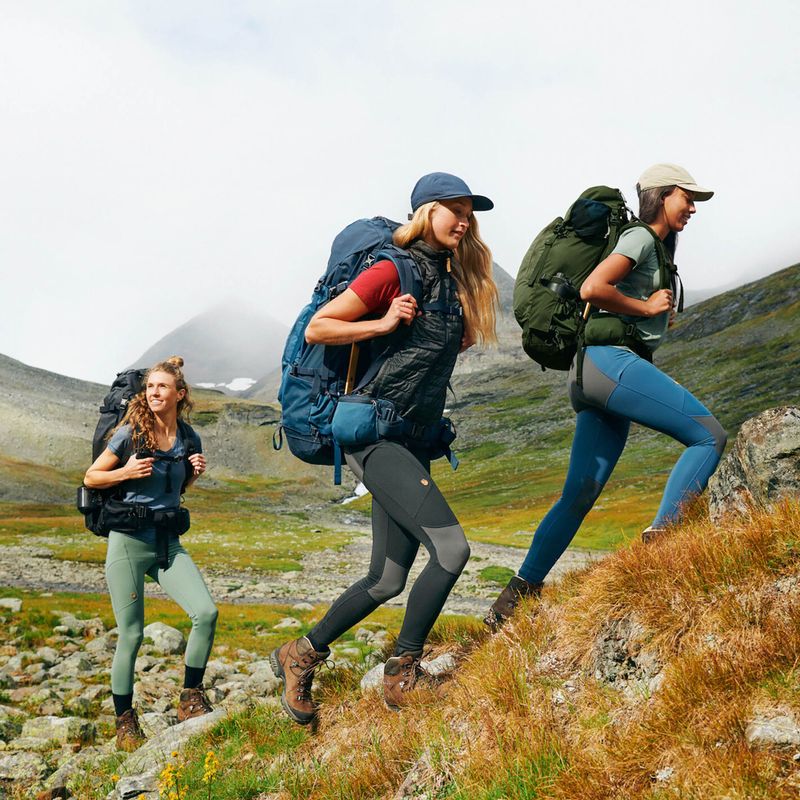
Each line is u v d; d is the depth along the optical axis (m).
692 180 4.03
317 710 4.67
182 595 5.88
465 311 3.99
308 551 62.44
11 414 173.00
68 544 59.59
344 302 3.66
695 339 179.62
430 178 3.88
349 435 3.79
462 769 3.18
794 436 3.64
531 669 3.68
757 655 2.75
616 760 2.69
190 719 5.48
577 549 47.41
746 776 2.29
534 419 177.12
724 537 3.39
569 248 4.08
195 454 6.05
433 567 3.82
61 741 6.15
